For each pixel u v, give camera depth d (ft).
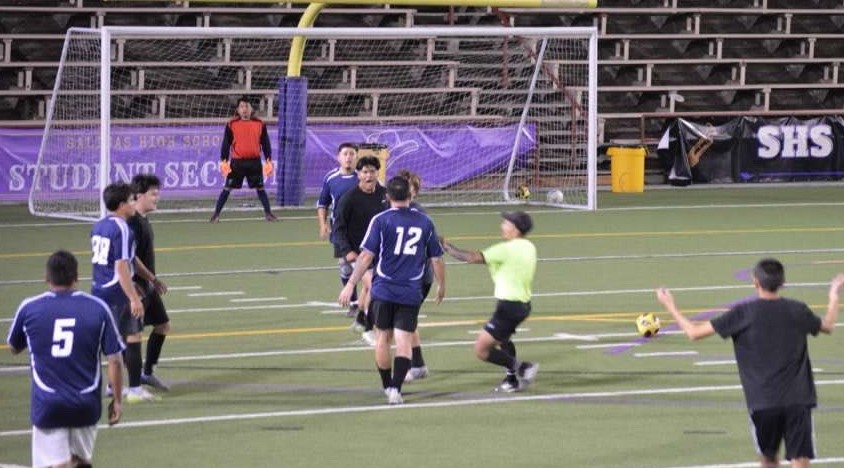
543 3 273.95
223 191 273.95
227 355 158.81
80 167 295.28
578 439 123.75
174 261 225.76
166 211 289.53
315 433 125.59
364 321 168.96
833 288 105.40
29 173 298.76
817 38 394.93
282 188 298.97
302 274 214.07
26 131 298.56
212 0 260.83
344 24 362.94
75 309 97.71
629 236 258.98
